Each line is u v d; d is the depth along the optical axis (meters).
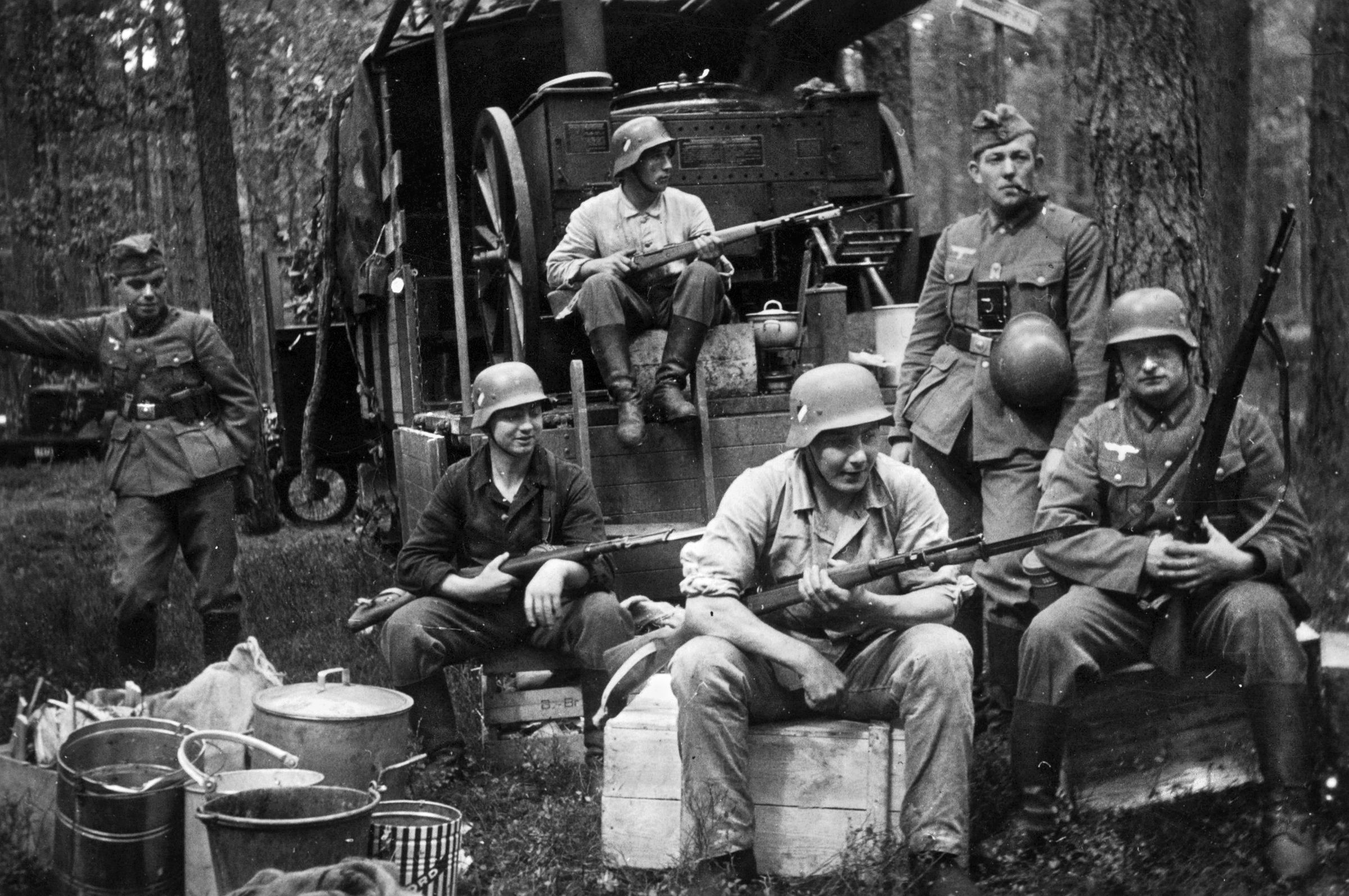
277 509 9.71
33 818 3.61
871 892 3.17
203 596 5.25
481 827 3.74
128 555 5.16
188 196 10.87
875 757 3.34
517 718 4.41
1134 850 3.30
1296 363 6.55
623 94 6.97
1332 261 6.05
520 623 4.25
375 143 7.18
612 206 5.56
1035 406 4.13
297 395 9.68
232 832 2.91
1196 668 3.50
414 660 4.16
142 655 5.26
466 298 7.26
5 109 10.57
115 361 5.16
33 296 10.52
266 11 10.16
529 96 7.36
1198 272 5.82
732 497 3.54
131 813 3.23
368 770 3.52
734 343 5.50
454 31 7.06
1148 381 3.54
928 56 9.13
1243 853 3.26
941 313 4.46
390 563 7.79
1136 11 5.85
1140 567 3.39
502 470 4.32
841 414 3.40
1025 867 3.30
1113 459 3.57
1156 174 5.82
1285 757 3.24
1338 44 5.97
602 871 3.47
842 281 6.63
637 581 5.23
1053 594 3.91
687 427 5.36
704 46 7.40
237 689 3.93
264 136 10.59
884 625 3.40
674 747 3.44
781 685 3.43
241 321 9.55
